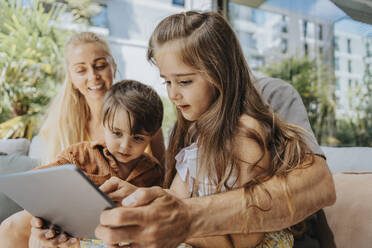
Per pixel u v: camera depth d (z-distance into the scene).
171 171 0.83
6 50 2.31
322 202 0.54
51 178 0.43
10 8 2.38
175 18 0.66
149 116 0.85
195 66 0.61
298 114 0.85
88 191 0.42
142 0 3.04
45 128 1.19
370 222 0.66
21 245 0.71
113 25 2.93
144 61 2.93
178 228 0.45
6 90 2.28
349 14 1.59
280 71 2.19
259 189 0.51
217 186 0.60
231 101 0.65
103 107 0.86
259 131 0.61
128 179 0.89
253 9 2.43
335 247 0.74
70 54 1.07
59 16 2.61
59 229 0.57
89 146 0.91
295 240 0.89
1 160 1.24
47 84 2.39
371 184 0.73
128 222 0.42
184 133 0.83
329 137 1.73
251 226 0.49
